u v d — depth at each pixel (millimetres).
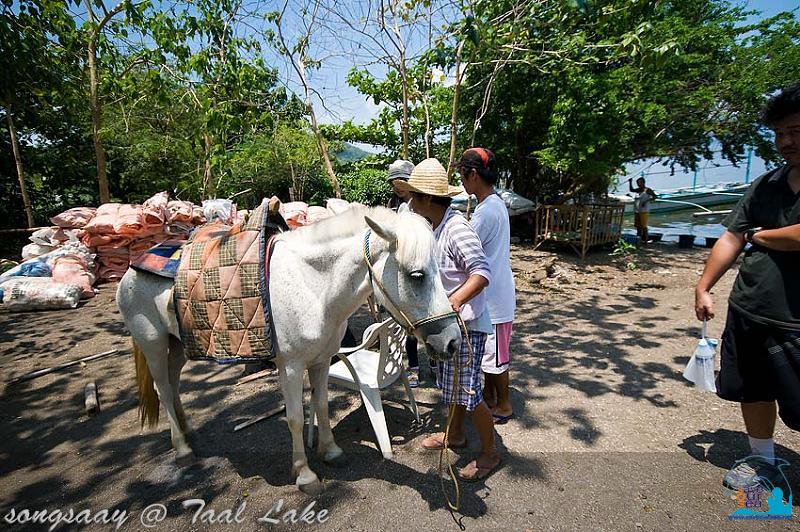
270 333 1999
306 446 2668
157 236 6746
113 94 8562
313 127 6227
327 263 2010
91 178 12117
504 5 5930
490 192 2439
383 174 13898
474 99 9953
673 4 9305
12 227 10906
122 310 2420
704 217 16875
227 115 5051
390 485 2307
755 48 9242
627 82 8148
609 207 9164
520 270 7770
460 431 2590
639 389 3320
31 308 5512
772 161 9828
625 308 5562
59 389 3539
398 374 2797
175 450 2639
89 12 7859
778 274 1918
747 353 2094
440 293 1783
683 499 2146
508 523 2025
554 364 3818
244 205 14602
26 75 6340
